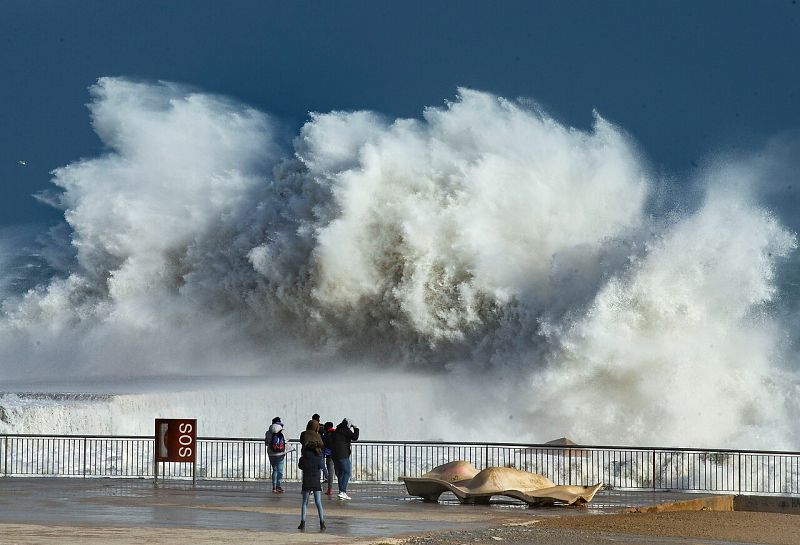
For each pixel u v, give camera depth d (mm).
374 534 53125
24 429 103562
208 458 89000
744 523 61750
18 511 61062
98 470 85875
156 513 60719
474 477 71125
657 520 62062
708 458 83375
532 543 50750
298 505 66625
